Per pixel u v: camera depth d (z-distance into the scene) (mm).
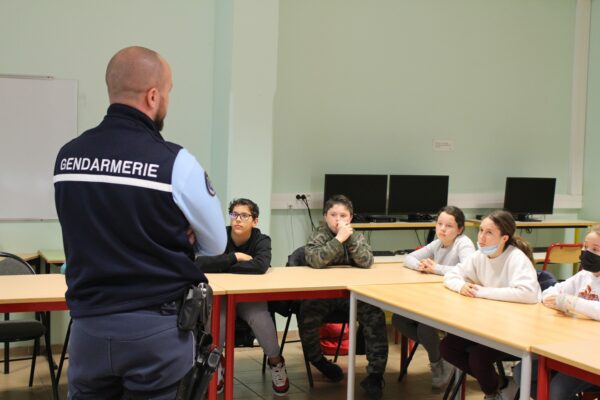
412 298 2920
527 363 2104
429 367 4238
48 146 4539
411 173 5934
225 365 3113
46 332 3303
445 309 2688
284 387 3645
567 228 6438
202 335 1729
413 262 3795
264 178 4699
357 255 3805
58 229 4590
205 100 4969
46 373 3984
